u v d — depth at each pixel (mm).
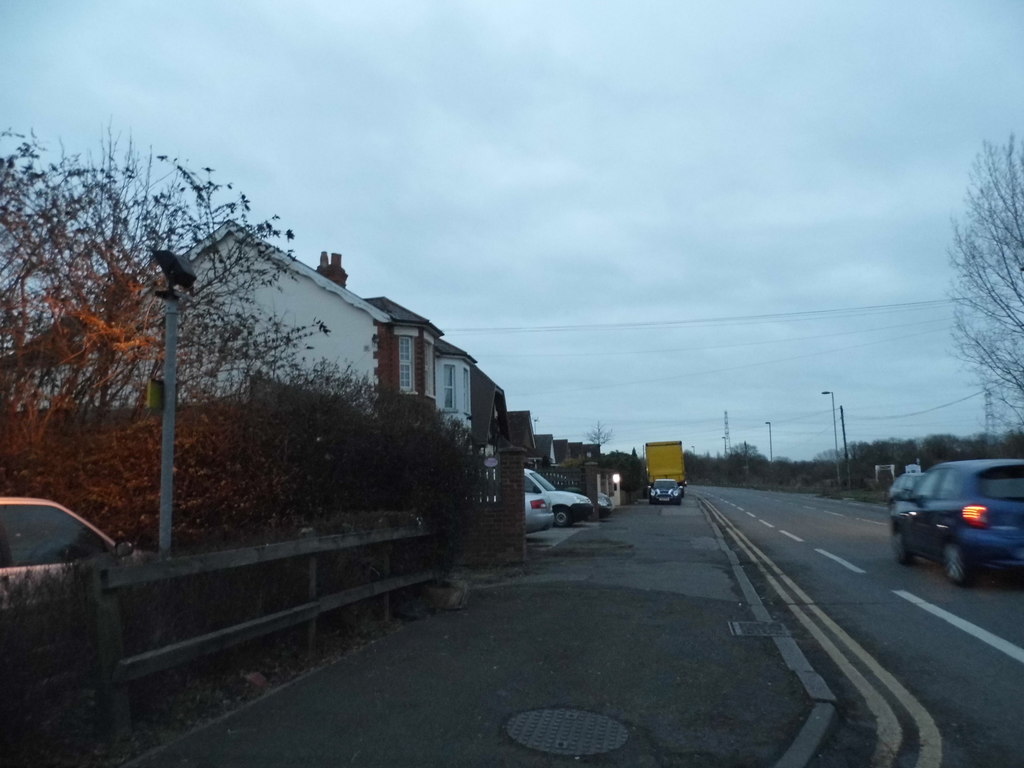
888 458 77625
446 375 32719
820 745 5621
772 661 7691
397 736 5598
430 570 10641
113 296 10719
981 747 5695
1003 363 27609
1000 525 11930
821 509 40719
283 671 7227
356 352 25281
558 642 8453
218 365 11203
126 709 5297
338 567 8398
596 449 85250
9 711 4484
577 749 5406
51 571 5039
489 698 6457
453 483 10914
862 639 9039
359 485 10188
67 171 10359
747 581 13172
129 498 9328
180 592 5996
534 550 18500
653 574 13938
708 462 147625
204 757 5180
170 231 11344
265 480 9508
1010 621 9820
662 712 6176
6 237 9992
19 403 10008
